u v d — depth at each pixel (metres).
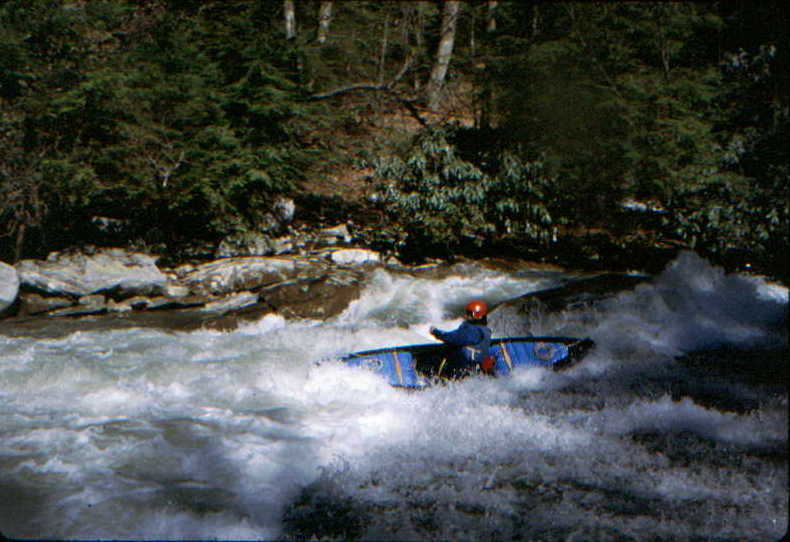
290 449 7.21
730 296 13.89
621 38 17.47
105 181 15.88
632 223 17.72
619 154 16.42
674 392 8.88
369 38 24.03
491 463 6.89
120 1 17.17
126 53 16.50
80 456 7.01
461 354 9.05
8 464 6.79
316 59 20.95
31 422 7.88
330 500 6.22
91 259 14.27
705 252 16.44
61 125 15.60
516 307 12.79
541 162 16.61
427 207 17.14
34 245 16.38
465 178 16.97
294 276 14.70
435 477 6.62
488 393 8.77
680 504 6.06
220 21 20.16
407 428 7.76
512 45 18.69
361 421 7.95
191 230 18.02
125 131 15.33
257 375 9.58
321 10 23.78
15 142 14.99
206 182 15.62
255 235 16.98
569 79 17.00
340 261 16.61
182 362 10.10
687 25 17.69
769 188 15.44
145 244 16.89
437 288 14.82
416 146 17.67
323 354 10.70
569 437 7.46
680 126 15.64
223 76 17.53
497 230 17.62
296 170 17.66
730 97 16.81
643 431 7.61
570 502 6.13
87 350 10.65
